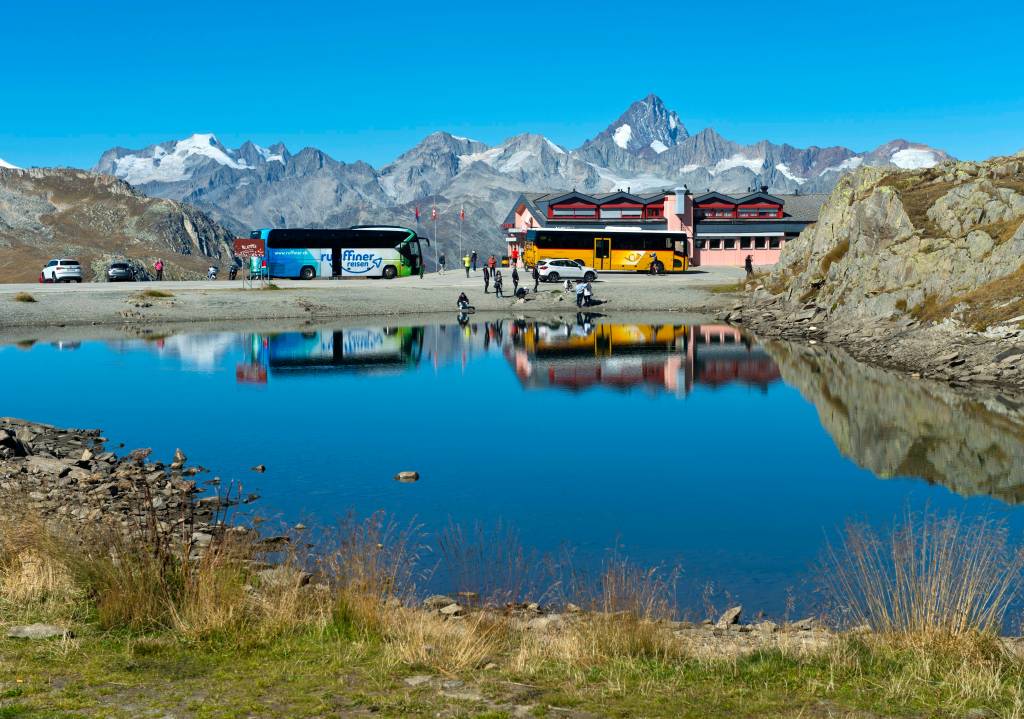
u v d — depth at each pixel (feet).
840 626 32.32
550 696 22.76
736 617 38.27
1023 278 144.25
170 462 73.92
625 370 138.10
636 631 28.35
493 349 165.27
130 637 26.55
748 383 124.88
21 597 29.50
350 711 21.38
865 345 158.20
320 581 34.53
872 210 189.06
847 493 66.03
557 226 348.79
